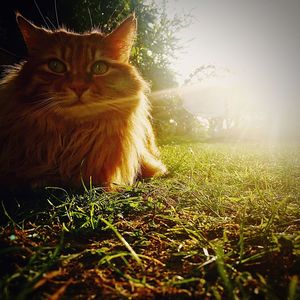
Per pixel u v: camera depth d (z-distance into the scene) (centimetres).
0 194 27
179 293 12
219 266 13
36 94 31
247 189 32
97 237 19
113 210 23
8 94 32
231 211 24
